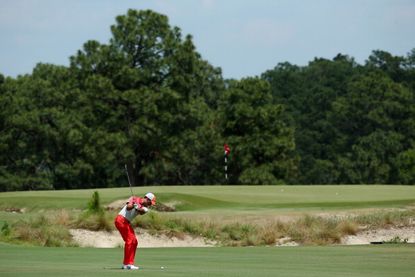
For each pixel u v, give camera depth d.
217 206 116.50
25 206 122.00
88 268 48.75
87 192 138.88
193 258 60.19
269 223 91.81
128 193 129.38
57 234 81.44
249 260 57.62
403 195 132.50
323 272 47.81
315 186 159.25
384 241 85.50
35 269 47.25
